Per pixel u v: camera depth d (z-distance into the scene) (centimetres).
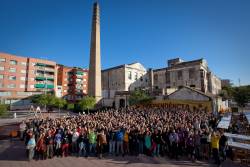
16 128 2406
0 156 1199
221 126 1441
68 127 1323
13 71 5822
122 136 1215
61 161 1084
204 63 4659
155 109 3139
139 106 3841
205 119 1856
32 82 6206
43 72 6544
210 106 2992
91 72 4731
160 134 1202
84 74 7781
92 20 4841
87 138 1199
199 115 2138
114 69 5872
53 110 5194
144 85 5894
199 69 4425
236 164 1029
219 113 3162
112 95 5506
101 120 1716
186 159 1120
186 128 1236
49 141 1140
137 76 5816
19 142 1616
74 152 1256
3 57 5641
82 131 1246
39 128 1423
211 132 1134
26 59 6138
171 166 996
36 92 6241
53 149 1178
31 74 6200
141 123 1493
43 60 6544
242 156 1065
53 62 6819
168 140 1178
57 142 1177
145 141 1195
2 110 2502
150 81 5225
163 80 5169
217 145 1022
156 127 1310
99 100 4688
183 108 3212
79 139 1219
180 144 1154
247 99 4966
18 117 3738
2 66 5609
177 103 3400
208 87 4675
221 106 3944
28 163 1052
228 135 1137
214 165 1012
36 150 1148
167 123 1490
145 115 2177
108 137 1246
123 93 4706
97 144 1173
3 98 5541
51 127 1366
